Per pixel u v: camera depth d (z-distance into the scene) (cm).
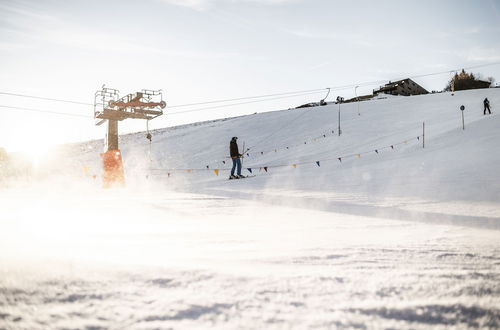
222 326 95
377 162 1510
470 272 160
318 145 2523
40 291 117
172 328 93
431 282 142
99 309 104
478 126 1827
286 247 222
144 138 5103
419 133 2097
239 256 191
